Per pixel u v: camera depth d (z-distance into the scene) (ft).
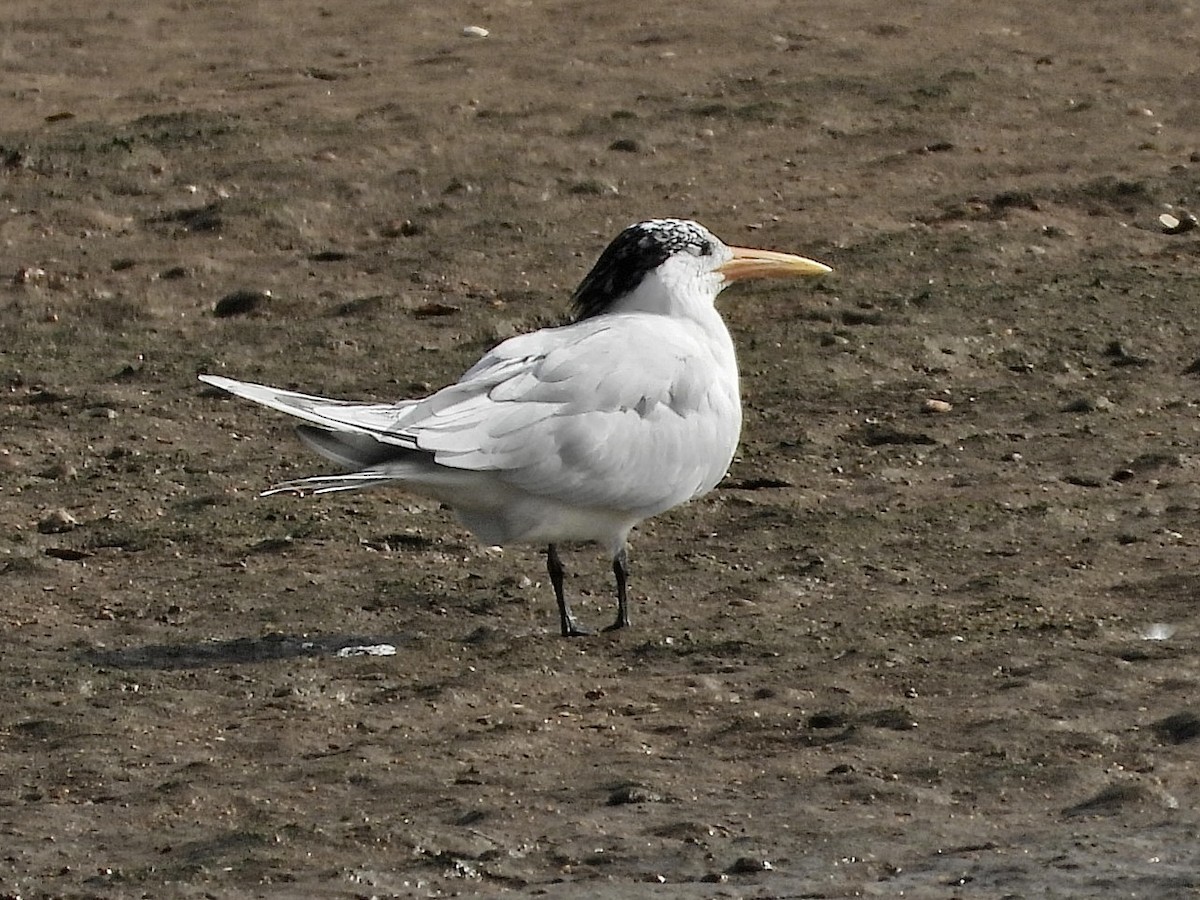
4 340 66.39
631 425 44.57
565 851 34.47
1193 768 36.76
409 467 42.83
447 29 101.14
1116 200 74.84
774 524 50.93
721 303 67.00
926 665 41.91
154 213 76.28
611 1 104.63
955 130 83.15
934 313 65.82
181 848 34.94
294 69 94.73
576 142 82.43
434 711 40.47
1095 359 62.28
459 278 70.38
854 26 97.86
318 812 36.09
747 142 82.48
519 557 49.55
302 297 69.15
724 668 42.32
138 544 50.75
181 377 63.16
